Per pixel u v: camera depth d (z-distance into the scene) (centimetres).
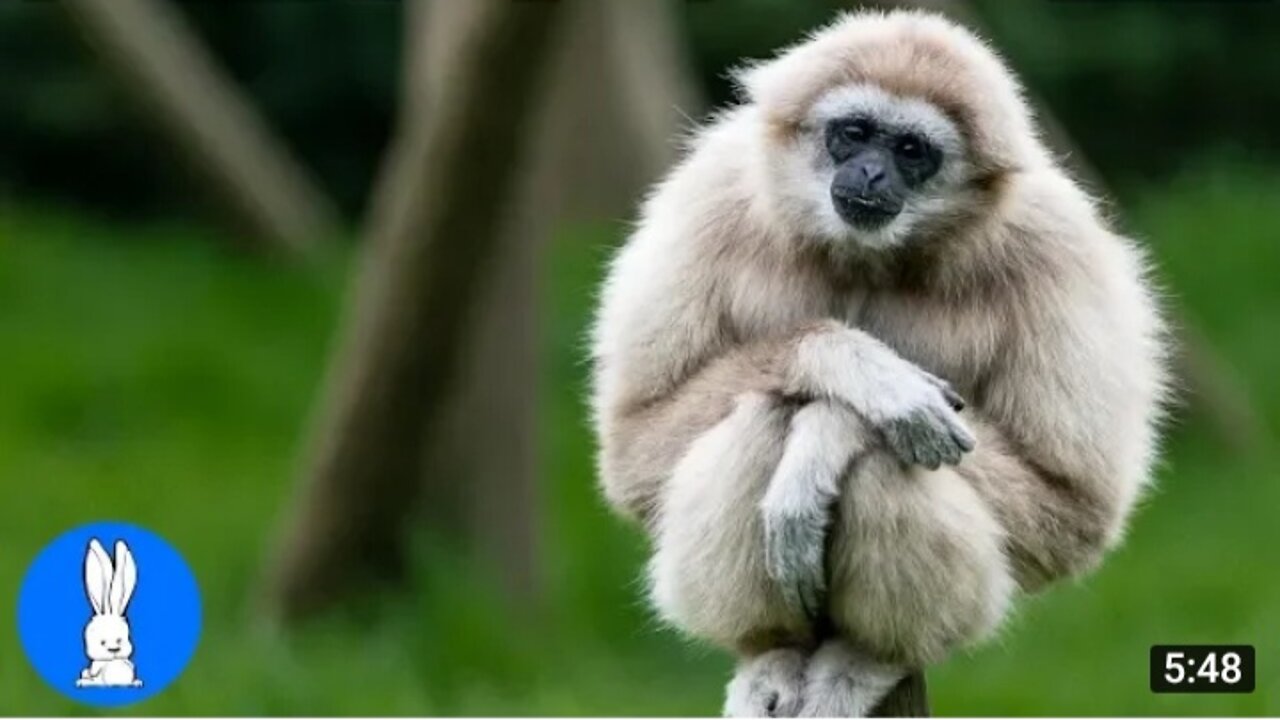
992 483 1357
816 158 1405
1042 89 4688
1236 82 4725
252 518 3166
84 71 4609
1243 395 3669
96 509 3178
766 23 4681
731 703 1369
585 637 2917
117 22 3712
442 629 2742
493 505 2944
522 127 2462
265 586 2838
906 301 1416
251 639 2677
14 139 4762
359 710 2480
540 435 3006
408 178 2570
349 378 2706
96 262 4306
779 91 1423
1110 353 1391
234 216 4066
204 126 3894
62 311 4028
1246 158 4759
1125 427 1391
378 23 4659
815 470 1300
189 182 4112
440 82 2528
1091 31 4625
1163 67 4681
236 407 3712
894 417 1290
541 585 2969
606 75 3850
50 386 3678
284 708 2494
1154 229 4419
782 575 1309
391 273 2616
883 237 1384
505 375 2945
